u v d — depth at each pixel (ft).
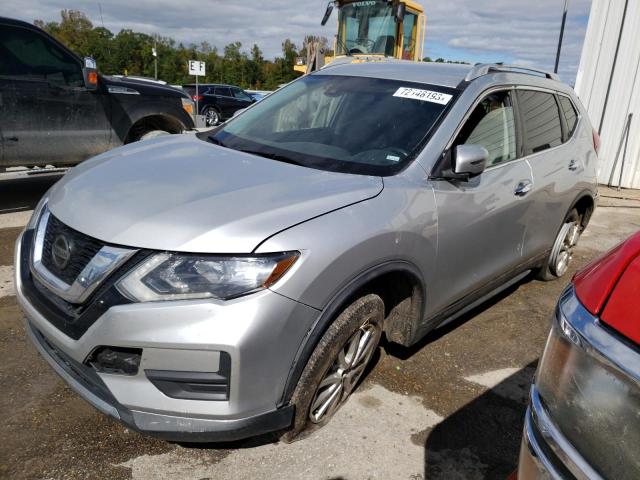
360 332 8.26
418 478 7.63
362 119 10.23
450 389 9.87
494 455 8.25
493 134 10.78
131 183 7.89
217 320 6.25
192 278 6.36
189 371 6.36
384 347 11.03
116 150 10.24
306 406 7.41
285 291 6.54
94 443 7.80
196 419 6.54
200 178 8.04
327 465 7.70
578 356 4.09
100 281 6.59
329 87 11.64
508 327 12.69
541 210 12.36
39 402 8.59
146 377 6.46
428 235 8.64
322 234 6.99
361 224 7.47
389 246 7.84
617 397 3.76
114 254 6.57
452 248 9.40
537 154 12.25
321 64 37.96
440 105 10.05
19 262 8.12
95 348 6.56
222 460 7.67
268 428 6.95
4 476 7.07
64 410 8.45
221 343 6.24
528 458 4.43
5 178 24.22
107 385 6.58
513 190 10.96
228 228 6.58
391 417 8.89
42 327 7.18
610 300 4.05
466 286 10.36
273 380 6.74
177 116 22.71
